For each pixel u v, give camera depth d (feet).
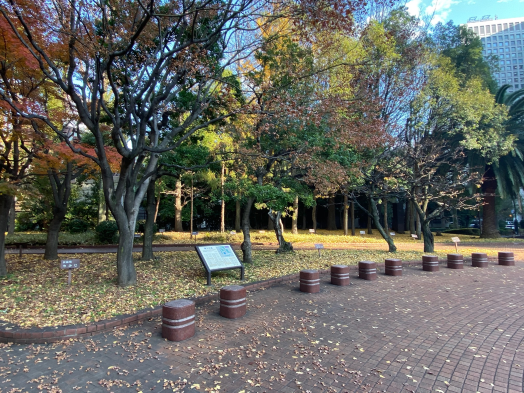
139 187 29.27
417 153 50.75
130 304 21.45
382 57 45.29
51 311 19.92
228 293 19.85
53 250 43.09
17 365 13.85
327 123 34.09
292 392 11.71
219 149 45.60
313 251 54.75
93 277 30.27
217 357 14.46
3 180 30.48
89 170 39.93
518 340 16.60
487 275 34.68
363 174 48.47
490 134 64.18
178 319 16.30
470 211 116.37
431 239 53.83
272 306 22.45
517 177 75.77
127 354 14.82
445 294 26.08
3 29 22.91
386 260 34.99
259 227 120.16
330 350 15.20
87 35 23.22
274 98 27.86
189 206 98.73
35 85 30.68
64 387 12.07
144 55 29.07
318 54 37.06
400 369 13.46
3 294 24.07
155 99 26.08
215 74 30.42
